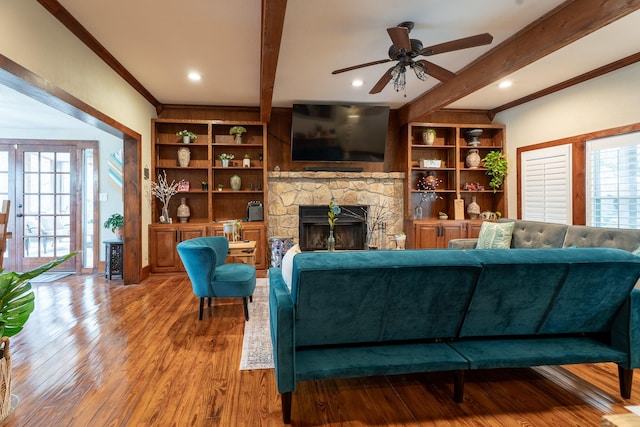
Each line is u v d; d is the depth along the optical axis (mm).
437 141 5973
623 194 3799
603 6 2424
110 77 3697
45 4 2557
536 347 1868
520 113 5316
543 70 4031
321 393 1969
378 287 1625
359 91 4824
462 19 2920
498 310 1804
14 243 5289
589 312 1854
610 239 2795
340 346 1856
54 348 2537
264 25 2469
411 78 4266
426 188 5793
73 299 3824
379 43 3336
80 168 5379
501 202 5699
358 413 1773
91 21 2887
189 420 1708
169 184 5469
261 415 1753
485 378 2129
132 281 4516
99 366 2260
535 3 2693
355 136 5500
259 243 5223
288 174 5488
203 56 3586
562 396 1923
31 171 5324
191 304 3639
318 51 3504
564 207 4527
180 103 5289
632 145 3701
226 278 3104
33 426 1657
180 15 2797
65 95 2840
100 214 5410
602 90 4008
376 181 5789
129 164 4492
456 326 1849
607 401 1869
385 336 1823
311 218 5625
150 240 4961
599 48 3443
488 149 5957
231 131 5312
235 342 2646
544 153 4844
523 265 1654
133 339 2703
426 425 1678
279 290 1820
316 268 1525
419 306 1729
